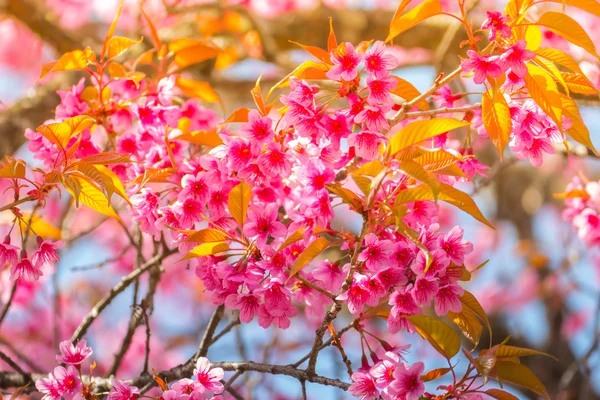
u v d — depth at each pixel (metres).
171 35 2.45
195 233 1.66
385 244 1.63
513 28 1.66
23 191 2.44
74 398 1.69
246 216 1.67
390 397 1.63
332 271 1.66
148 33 2.31
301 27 2.60
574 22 1.64
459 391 1.64
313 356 1.69
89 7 3.06
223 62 2.11
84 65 1.80
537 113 1.69
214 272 1.67
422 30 2.43
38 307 2.99
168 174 1.73
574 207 2.06
